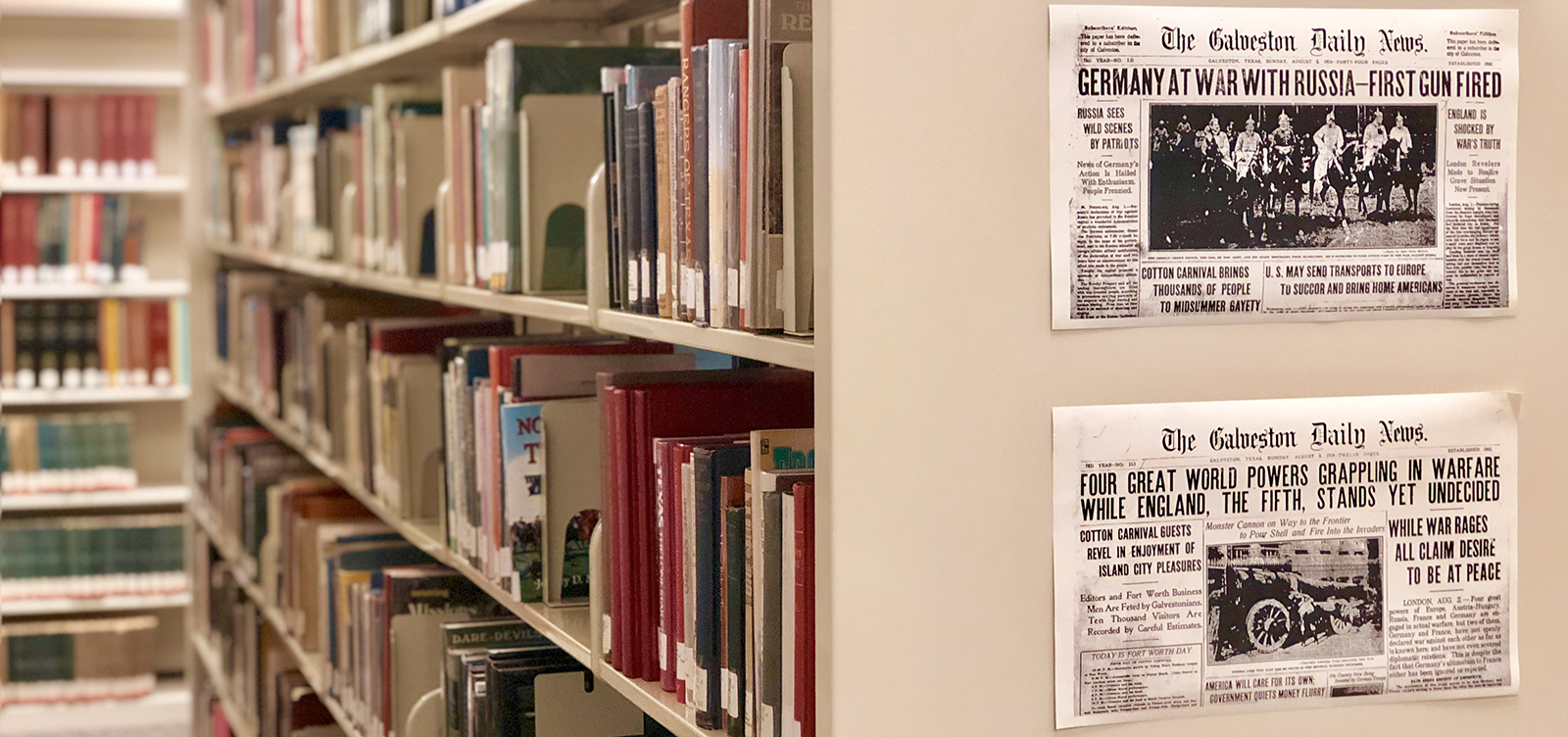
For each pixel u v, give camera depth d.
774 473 1.32
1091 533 1.24
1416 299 1.31
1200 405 1.26
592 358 2.02
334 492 3.34
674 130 1.54
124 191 5.32
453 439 2.27
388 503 2.68
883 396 1.19
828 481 1.19
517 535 1.96
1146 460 1.25
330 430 3.17
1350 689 1.31
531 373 1.99
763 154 1.32
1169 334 1.25
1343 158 1.28
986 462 1.21
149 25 5.40
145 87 5.29
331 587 2.91
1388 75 1.29
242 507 3.91
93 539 5.12
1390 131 1.29
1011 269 1.21
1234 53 1.25
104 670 5.14
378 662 2.53
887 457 1.19
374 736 2.56
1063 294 1.22
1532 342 1.34
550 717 1.95
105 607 5.14
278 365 3.74
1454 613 1.33
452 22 2.30
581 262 2.06
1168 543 1.26
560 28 2.43
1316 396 1.29
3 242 5.02
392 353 2.70
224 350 4.66
